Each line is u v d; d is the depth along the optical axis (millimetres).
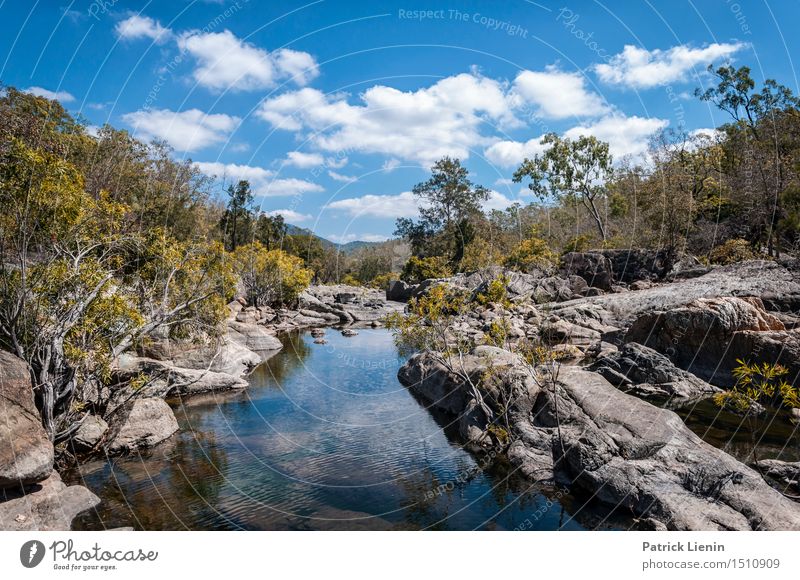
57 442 10438
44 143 12836
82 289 10750
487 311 28406
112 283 12266
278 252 40344
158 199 32094
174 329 17250
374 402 16234
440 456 11609
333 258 77562
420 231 61438
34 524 7902
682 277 32531
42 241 10602
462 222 53062
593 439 9836
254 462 11250
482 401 12836
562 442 10352
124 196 28344
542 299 31594
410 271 59625
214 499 9406
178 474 10516
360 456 11664
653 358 16062
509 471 10539
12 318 9344
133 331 12344
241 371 19531
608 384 12180
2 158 9664
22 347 9625
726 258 32844
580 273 37531
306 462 11281
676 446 9422
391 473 10688
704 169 39469
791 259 26234
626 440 9750
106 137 31344
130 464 10930
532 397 12383
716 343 16203
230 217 45438
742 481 8297
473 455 11578
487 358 14180
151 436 12164
